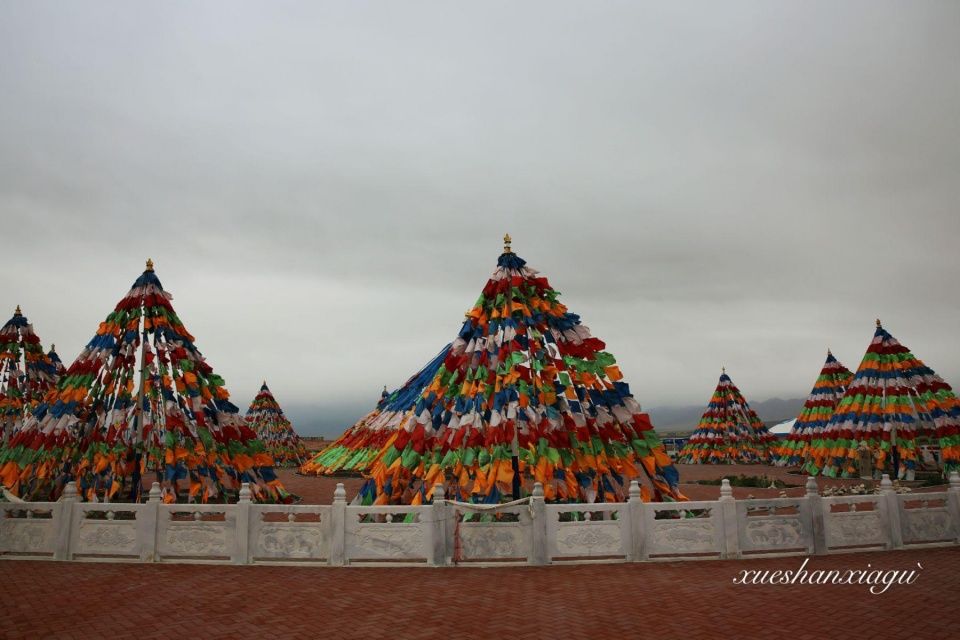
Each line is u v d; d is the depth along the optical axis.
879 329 37.47
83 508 14.45
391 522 13.66
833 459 37.22
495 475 15.98
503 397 17.12
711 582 11.72
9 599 11.00
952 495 15.18
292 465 58.03
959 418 33.22
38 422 20.16
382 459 18.23
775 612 9.84
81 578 12.54
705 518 13.92
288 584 11.96
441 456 17.41
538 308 19.11
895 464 34.69
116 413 21.12
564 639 8.75
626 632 9.00
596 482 16.92
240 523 13.84
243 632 9.19
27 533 14.52
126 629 9.34
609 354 18.97
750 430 57.22
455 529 13.56
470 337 19.02
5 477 19.19
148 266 23.00
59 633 9.16
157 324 21.86
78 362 21.03
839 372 46.97
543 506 13.59
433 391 18.36
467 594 11.12
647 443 18.09
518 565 13.33
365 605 10.52
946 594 10.75
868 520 14.57
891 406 34.47
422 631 9.16
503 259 19.94
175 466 20.30
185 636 9.02
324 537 13.66
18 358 32.97
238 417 22.83
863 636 8.70
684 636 8.80
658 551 13.63
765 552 13.92
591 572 12.69
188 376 21.45
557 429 16.95
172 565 13.70
